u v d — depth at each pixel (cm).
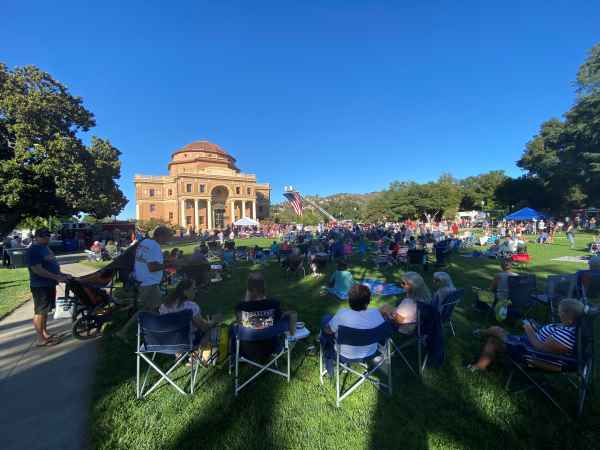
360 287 325
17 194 1888
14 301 749
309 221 7044
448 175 7850
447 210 5812
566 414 290
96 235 2716
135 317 481
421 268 1140
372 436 266
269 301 348
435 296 442
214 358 396
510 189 4772
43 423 287
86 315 499
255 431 272
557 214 4447
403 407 305
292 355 419
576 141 3381
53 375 375
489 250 1459
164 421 287
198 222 5791
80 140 2300
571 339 285
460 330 507
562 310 302
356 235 2502
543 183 4306
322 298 744
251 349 337
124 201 2934
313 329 526
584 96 3200
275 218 7525
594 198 3741
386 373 367
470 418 289
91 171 2219
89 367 395
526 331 320
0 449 254
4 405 314
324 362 363
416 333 389
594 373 363
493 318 559
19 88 1995
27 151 1919
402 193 6406
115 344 466
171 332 320
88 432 274
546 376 354
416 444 257
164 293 816
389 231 2409
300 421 285
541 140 4500
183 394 327
